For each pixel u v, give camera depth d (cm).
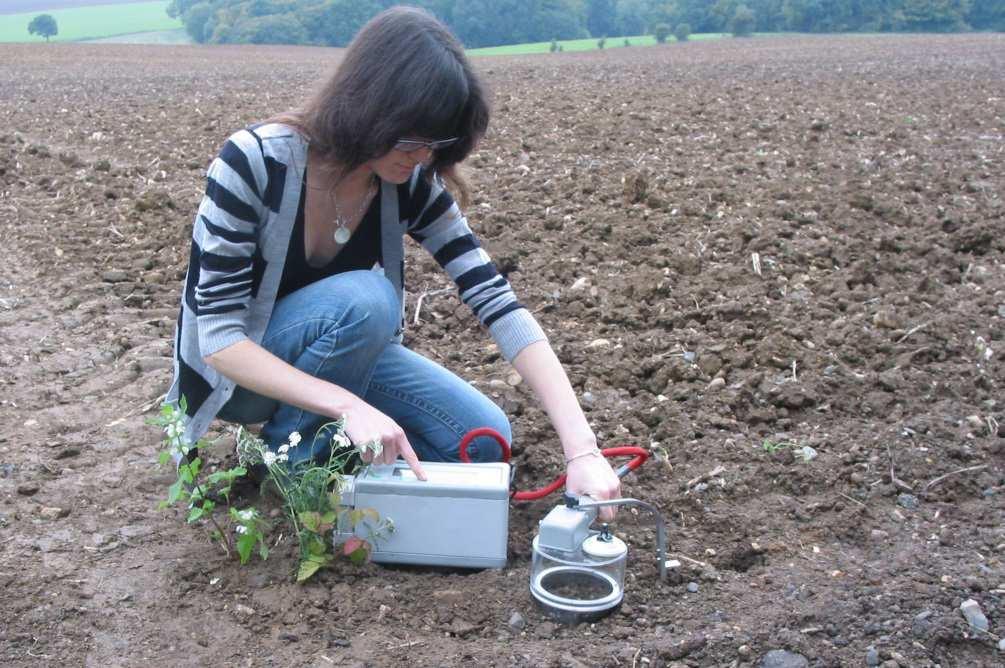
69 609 234
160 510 281
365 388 271
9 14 7775
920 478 299
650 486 295
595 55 2861
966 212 584
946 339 400
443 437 279
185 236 555
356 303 251
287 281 264
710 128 903
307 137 236
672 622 235
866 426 331
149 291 488
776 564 259
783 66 1878
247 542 245
